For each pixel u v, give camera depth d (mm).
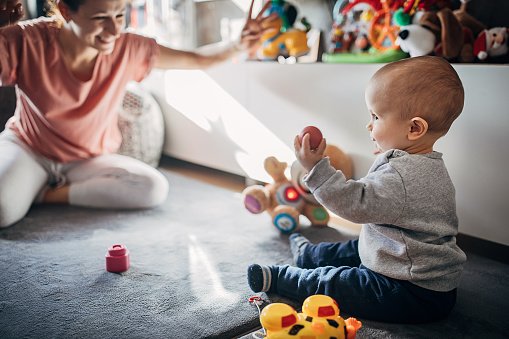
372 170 992
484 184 1255
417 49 1396
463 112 1264
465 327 960
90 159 1669
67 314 978
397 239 949
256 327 953
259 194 1466
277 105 1676
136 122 2014
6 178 1436
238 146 1859
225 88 1861
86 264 1213
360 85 1427
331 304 812
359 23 1604
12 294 1058
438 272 948
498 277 1190
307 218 1510
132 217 1561
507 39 1330
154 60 1606
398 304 953
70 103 1521
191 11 2340
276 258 1265
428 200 935
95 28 1342
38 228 1446
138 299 1041
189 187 1911
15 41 1404
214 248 1325
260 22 1623
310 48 1789
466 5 1458
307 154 959
